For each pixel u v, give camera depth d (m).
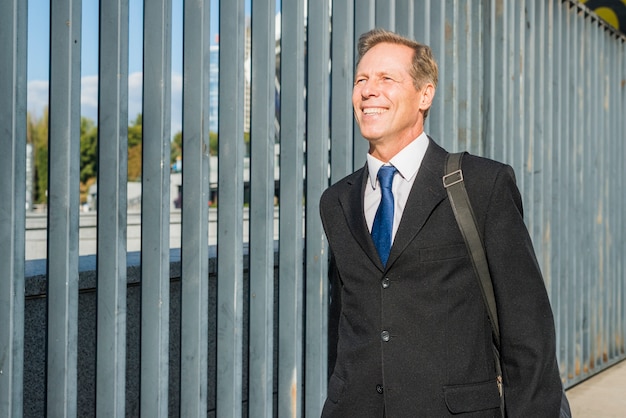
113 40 2.42
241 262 2.92
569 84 5.89
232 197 2.89
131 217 16.47
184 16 2.76
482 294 2.00
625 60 7.10
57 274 2.32
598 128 6.47
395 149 2.16
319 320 3.25
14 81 2.16
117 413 2.45
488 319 2.03
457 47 4.23
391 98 2.11
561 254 5.70
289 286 3.16
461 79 4.34
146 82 2.62
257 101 3.05
